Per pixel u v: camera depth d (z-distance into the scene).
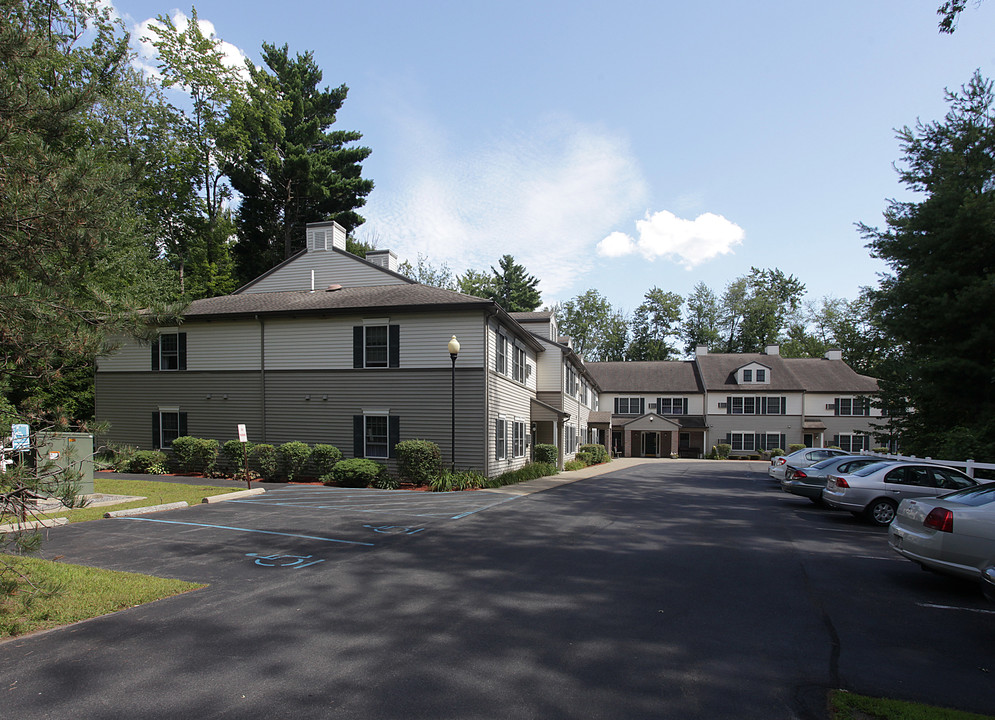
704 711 4.20
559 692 4.48
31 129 6.96
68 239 6.60
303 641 5.54
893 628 5.99
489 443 19.58
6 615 6.11
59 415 6.44
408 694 4.45
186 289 32.69
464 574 8.02
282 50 39.72
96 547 9.58
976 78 20.03
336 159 39.34
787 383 47.56
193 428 21.84
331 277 24.36
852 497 12.41
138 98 23.05
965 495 7.34
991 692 4.55
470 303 19.12
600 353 76.38
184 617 6.23
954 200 17.98
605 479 24.08
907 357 20.36
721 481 23.92
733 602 6.82
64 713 4.16
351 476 18.45
